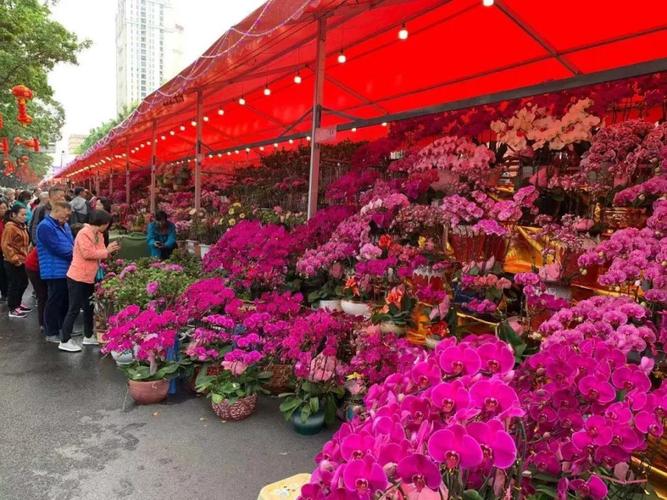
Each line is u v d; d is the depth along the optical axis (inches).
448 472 36.6
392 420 39.8
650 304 74.4
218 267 171.8
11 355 169.9
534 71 191.3
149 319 131.9
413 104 254.5
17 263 224.7
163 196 383.2
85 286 177.9
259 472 99.1
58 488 91.7
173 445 109.3
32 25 526.0
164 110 260.1
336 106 274.2
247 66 193.0
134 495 90.2
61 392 138.4
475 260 106.8
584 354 49.3
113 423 119.8
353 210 151.3
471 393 37.3
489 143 144.0
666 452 64.9
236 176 315.0
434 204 118.6
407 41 178.7
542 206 114.9
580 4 137.6
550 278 93.4
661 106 126.3
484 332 105.4
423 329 114.4
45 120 1076.5
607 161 98.4
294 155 239.5
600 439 41.4
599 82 103.3
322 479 40.2
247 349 129.3
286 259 150.1
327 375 113.4
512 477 40.8
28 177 1903.3
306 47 187.0
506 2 142.3
